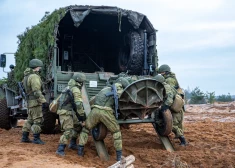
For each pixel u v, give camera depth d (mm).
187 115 17312
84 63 12297
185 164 6086
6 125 10633
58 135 9102
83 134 6531
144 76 9211
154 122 7422
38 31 9508
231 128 11078
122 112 6672
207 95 28859
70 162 5766
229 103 22891
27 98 7273
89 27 11695
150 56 9977
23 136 7367
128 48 10883
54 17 8992
